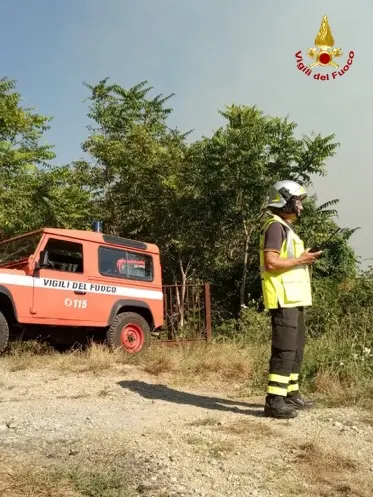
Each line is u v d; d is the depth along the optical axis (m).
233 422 4.79
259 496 3.23
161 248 21.55
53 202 19.00
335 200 19.41
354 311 11.01
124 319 10.08
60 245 9.57
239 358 8.26
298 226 19.20
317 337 9.74
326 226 19.48
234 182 19.77
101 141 21.55
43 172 18.80
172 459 3.73
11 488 3.14
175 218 21.00
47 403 5.69
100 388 6.64
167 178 20.50
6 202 17.09
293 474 3.60
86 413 5.17
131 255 10.60
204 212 20.38
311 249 5.17
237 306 21.48
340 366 6.58
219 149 19.42
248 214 19.91
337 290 11.92
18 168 17.55
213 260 21.69
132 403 5.74
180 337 11.77
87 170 22.48
